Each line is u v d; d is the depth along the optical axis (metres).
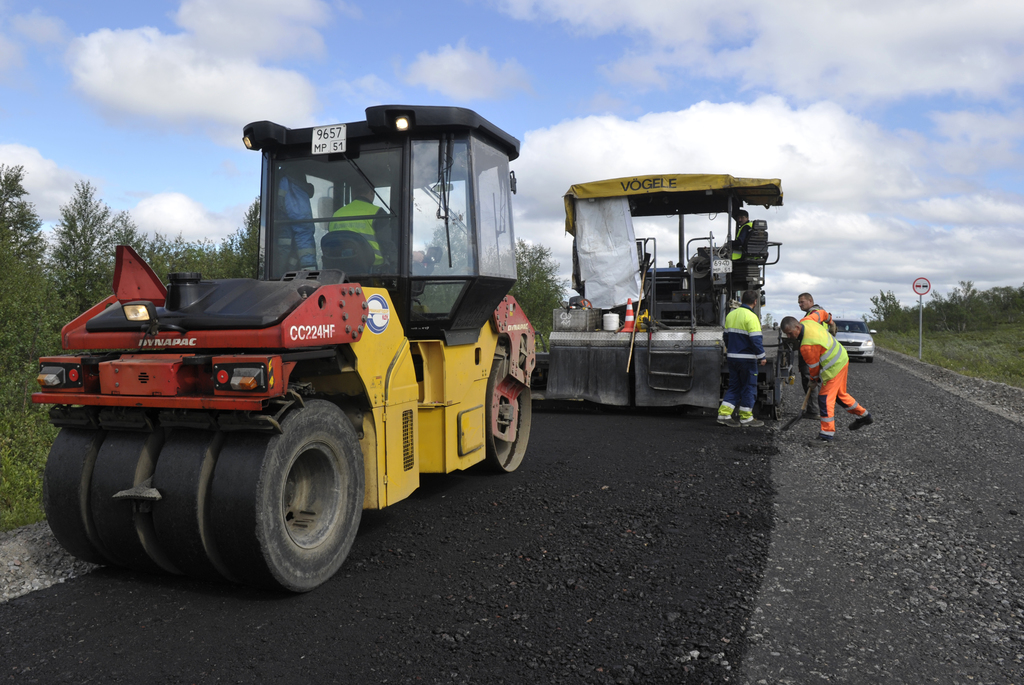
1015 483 5.92
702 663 2.73
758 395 9.47
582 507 5.04
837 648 2.87
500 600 3.35
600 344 10.02
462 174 4.72
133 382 3.33
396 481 4.22
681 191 10.16
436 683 2.57
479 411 5.51
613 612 3.21
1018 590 3.53
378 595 3.42
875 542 4.27
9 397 8.39
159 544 3.42
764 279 10.94
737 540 4.28
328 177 4.85
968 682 2.60
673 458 6.86
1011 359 22.09
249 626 3.06
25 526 4.67
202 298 3.48
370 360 3.95
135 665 2.70
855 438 8.09
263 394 3.10
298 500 3.64
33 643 2.89
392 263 4.63
